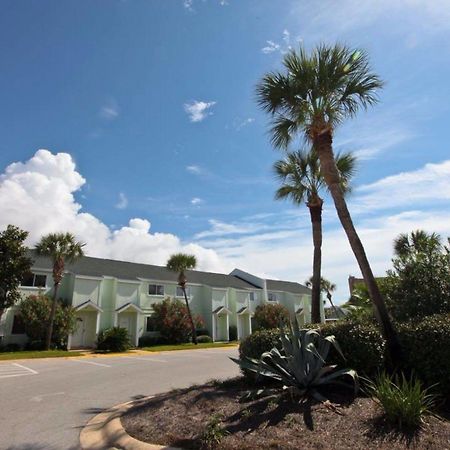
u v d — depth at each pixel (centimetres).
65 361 1825
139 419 575
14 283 2283
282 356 663
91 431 590
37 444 538
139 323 3125
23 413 726
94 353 2369
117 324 3014
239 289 4078
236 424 500
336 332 698
